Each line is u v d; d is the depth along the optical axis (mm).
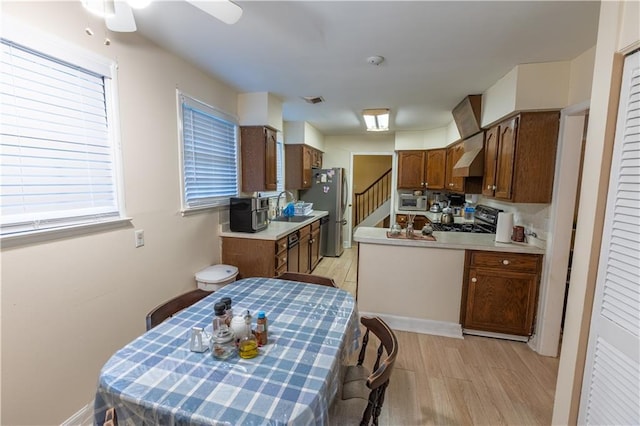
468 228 3498
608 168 1248
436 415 1723
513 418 1709
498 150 2723
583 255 1348
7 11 1227
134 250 1930
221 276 2521
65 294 1501
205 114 2674
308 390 944
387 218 6414
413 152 5250
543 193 2350
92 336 1651
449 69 2412
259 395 920
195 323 1379
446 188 4848
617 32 1191
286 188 4891
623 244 1165
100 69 1646
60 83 1475
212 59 2303
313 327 1357
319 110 3900
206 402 890
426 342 2525
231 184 3203
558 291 2303
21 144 1327
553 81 2217
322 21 1714
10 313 1283
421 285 2707
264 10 1606
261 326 1201
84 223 1570
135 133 1910
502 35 1840
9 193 1290
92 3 1087
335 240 5438
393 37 1896
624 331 1149
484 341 2553
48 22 1375
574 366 1386
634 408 1099
